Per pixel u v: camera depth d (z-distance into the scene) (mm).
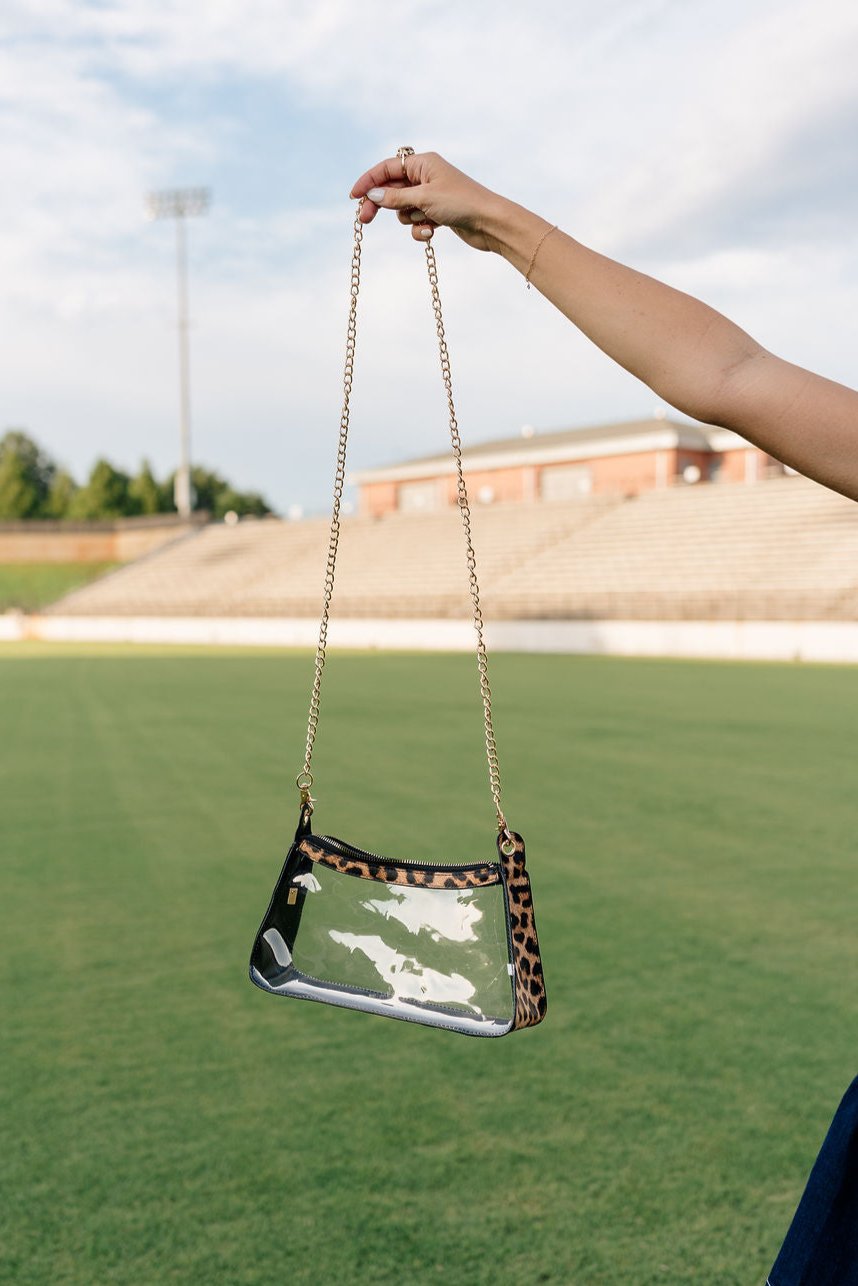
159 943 4422
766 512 28984
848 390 936
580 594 28328
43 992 3855
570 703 13992
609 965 4051
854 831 6379
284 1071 3184
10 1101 2988
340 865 1449
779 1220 2371
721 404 972
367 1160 2652
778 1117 2842
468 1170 2598
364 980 1409
